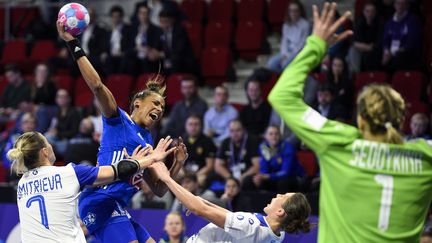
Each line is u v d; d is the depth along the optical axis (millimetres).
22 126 13758
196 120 12195
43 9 18969
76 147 12336
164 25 15820
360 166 3930
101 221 6164
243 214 5453
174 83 15250
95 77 5863
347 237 3924
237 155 11820
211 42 16625
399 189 3902
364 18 14406
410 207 3912
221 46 16297
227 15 17250
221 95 13383
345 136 3971
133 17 16500
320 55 3998
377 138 3967
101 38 16688
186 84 13750
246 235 5426
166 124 13695
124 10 19188
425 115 11938
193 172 10844
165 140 5797
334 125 4012
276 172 11117
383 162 3924
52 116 14969
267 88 14039
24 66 18109
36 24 18781
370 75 13625
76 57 5840
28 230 5789
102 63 16281
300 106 4023
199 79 16141
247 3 17078
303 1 15406
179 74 15461
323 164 4027
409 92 13359
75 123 14320
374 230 3895
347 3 16188
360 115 3982
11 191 11969
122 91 15547
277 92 4035
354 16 15383
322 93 12336
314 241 9680
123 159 5816
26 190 5844
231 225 5367
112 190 6148
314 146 4020
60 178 5773
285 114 4023
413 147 3963
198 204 5367
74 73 16688
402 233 3902
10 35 19453
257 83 13172
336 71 13148
